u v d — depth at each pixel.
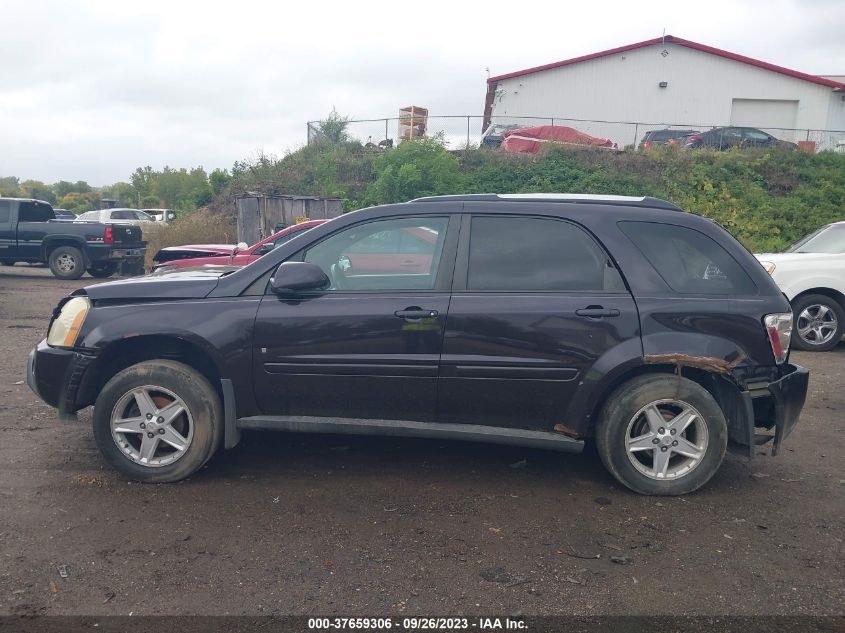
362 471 4.54
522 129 27.84
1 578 3.13
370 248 4.29
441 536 3.62
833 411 6.29
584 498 4.17
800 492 4.34
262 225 19.06
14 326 9.95
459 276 4.18
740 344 4.10
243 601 2.99
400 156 24.05
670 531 3.74
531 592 3.10
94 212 28.58
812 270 9.04
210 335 4.15
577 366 4.06
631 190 22.66
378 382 4.15
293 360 4.16
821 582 3.23
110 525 3.68
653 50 32.47
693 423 4.19
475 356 4.08
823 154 26.02
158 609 2.92
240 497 4.07
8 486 4.17
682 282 4.18
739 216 21.17
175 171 78.69
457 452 4.94
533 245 4.22
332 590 3.09
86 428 5.31
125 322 4.20
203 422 4.20
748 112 32.72
